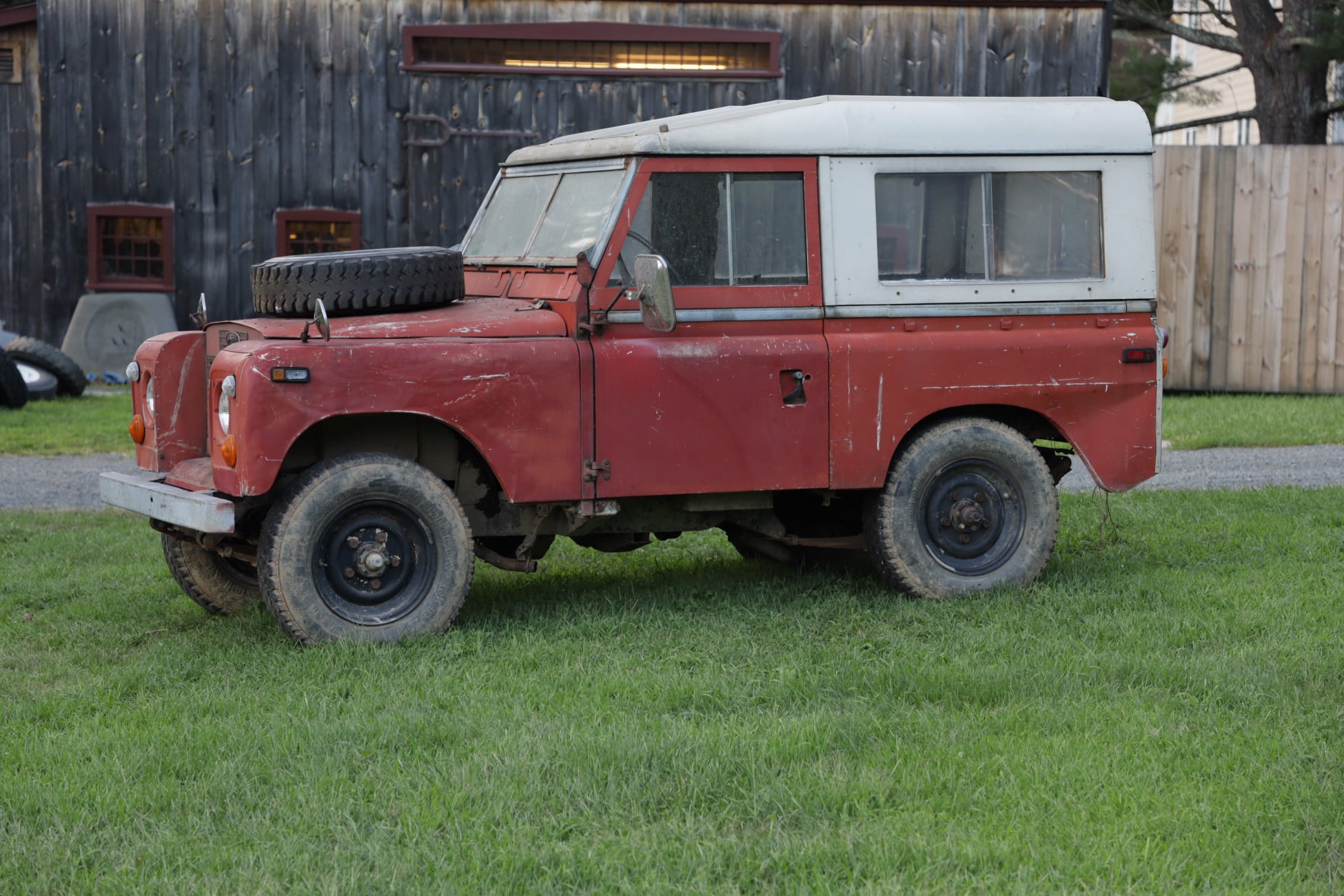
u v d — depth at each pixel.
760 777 4.34
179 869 3.84
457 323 6.01
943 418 6.84
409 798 4.25
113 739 4.77
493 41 17.20
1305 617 6.19
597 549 7.16
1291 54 18.83
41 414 14.38
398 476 5.94
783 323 6.39
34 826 4.09
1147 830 3.97
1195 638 5.94
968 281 6.64
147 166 17.47
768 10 16.92
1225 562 7.48
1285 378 16.20
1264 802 4.14
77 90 17.36
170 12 17.20
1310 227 15.97
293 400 5.66
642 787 4.33
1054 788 4.27
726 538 8.46
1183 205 16.16
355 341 5.80
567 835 4.05
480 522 6.41
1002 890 3.65
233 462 5.71
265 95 17.23
